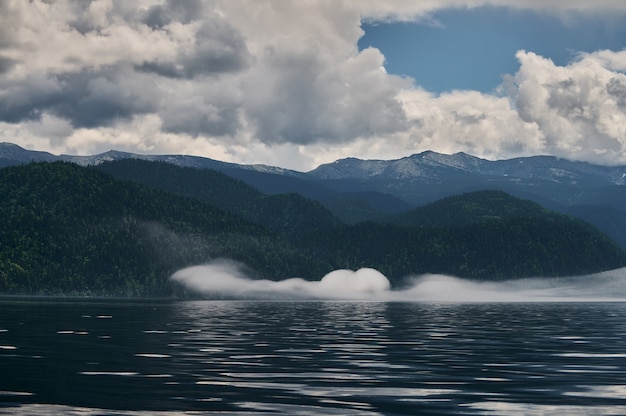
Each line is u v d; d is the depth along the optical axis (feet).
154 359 193.47
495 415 119.55
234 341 257.75
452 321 423.64
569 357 209.67
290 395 136.77
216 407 123.65
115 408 121.80
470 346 245.86
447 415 119.03
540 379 161.68
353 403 129.18
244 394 137.18
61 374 161.48
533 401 132.87
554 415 119.96
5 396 132.46
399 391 143.13
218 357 200.54
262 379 157.58
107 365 178.60
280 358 200.13
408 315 507.71
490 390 145.38
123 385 146.51
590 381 158.92
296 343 253.03
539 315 515.91
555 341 269.85
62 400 128.88
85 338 261.24
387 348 236.02
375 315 505.25
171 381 152.76
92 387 143.54
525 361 198.18
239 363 186.60
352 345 246.47
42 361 185.47
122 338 264.11
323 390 143.23
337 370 174.81
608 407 127.34
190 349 223.51
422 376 165.58
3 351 209.67
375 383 153.69
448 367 183.21
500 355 214.48
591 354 218.79
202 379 156.15
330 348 233.76
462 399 134.51
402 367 182.39
